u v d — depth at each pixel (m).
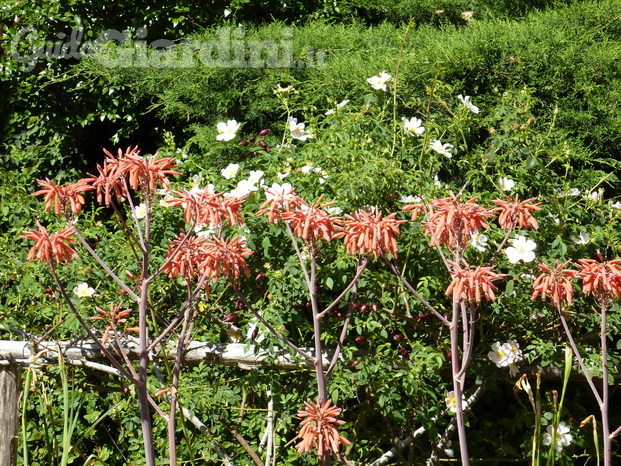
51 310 3.06
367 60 4.46
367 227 2.18
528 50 4.18
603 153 4.12
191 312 2.93
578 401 3.22
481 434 3.19
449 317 3.04
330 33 4.82
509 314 3.04
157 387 2.87
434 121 3.82
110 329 2.49
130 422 3.21
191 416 2.94
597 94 4.09
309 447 2.16
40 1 5.38
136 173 2.13
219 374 3.16
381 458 3.01
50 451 2.45
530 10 5.22
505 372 2.96
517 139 3.32
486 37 4.26
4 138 5.61
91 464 2.81
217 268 2.24
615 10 4.50
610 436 2.29
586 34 4.34
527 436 3.03
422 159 3.35
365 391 2.95
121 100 5.39
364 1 5.43
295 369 2.88
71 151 5.55
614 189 4.05
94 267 3.14
